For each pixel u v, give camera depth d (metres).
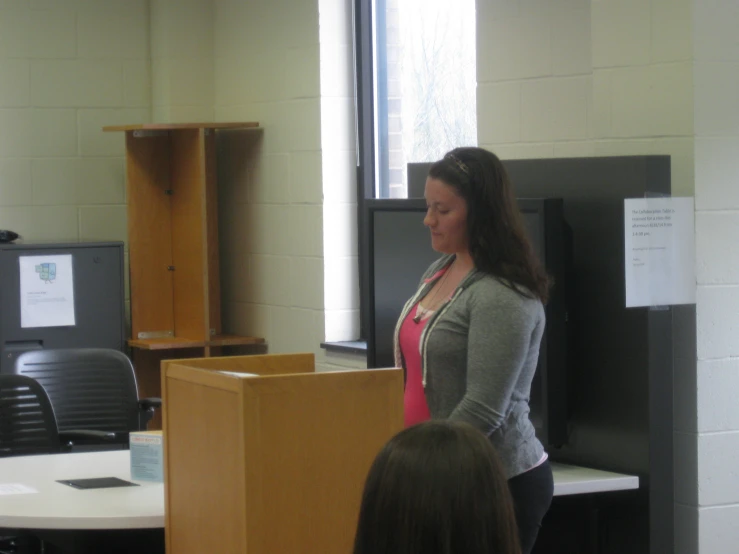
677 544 3.31
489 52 4.05
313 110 5.11
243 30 5.58
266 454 1.98
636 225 3.09
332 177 5.10
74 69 5.74
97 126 5.79
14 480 2.88
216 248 5.53
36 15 5.64
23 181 5.65
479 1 4.09
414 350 2.61
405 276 3.46
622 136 3.43
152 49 5.85
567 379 3.33
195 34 5.76
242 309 5.71
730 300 3.27
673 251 3.16
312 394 2.02
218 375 2.05
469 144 4.57
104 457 3.22
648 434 3.07
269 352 5.52
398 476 1.22
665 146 3.29
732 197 3.27
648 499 3.08
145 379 5.62
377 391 2.09
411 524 1.20
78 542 3.07
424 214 3.36
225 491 2.04
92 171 5.80
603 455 3.23
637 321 3.10
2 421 3.96
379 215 3.57
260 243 5.54
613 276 3.15
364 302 5.12
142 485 2.81
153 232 5.62
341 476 2.06
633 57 3.38
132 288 5.57
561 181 3.32
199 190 5.39
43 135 5.69
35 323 5.20
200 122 5.63
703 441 3.25
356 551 1.24
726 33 3.26
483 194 2.52
